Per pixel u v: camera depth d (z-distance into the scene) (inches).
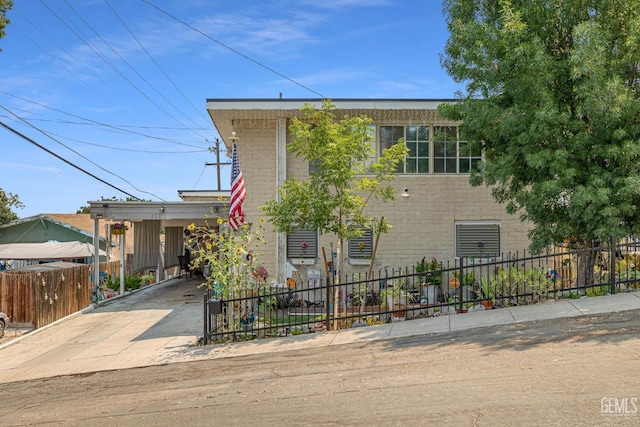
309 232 685.9
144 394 325.4
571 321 377.1
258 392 303.0
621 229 434.6
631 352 300.4
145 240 971.3
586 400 239.6
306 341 422.9
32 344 530.0
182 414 277.6
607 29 454.6
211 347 443.2
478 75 478.9
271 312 485.4
